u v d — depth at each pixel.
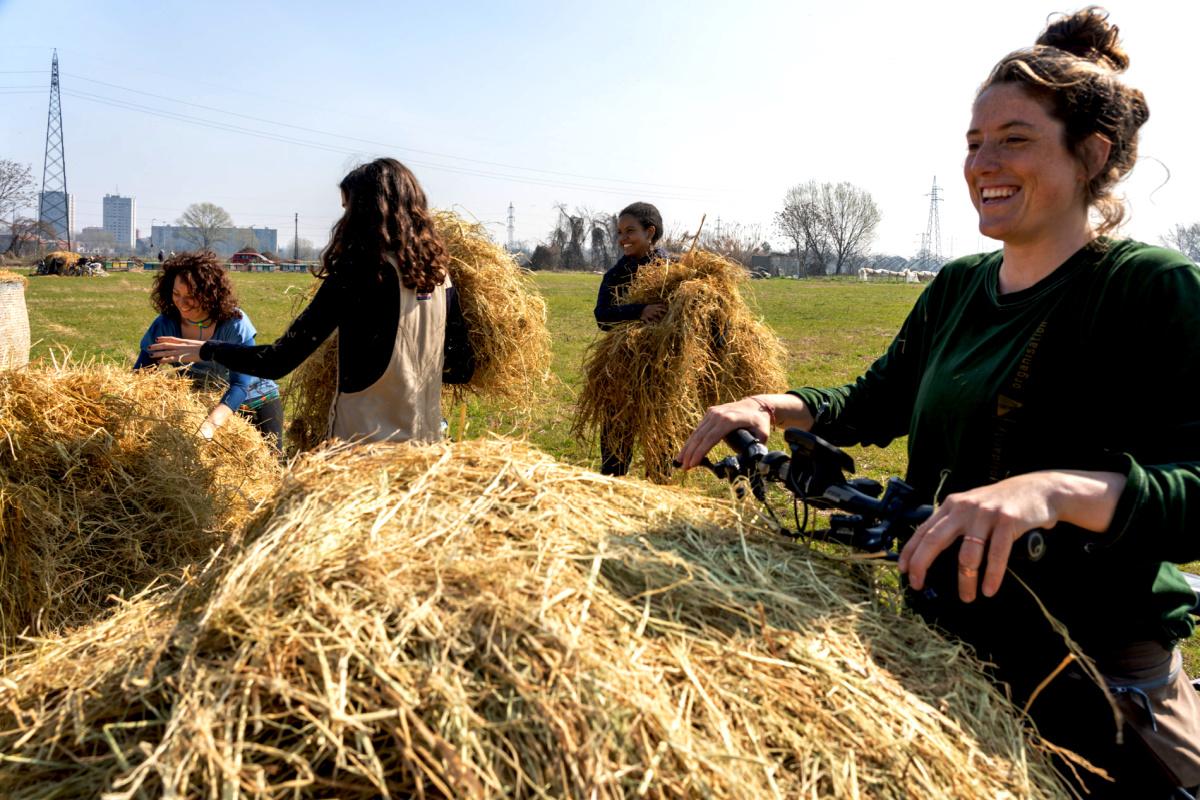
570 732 0.96
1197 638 4.61
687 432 4.94
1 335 9.12
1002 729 1.25
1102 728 1.42
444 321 3.36
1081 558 1.42
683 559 1.37
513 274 4.50
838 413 1.96
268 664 1.03
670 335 4.94
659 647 1.14
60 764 1.03
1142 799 1.42
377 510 1.36
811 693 1.13
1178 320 1.35
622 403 5.14
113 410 3.17
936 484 1.68
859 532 1.55
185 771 0.94
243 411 4.54
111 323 24.08
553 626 1.08
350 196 3.11
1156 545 1.24
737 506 1.66
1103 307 1.44
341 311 3.11
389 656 1.03
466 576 1.16
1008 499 1.19
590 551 1.31
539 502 1.43
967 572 1.18
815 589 1.40
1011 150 1.48
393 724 0.97
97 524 2.98
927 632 1.40
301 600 1.12
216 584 1.27
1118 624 1.43
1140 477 1.23
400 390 3.20
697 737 1.02
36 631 2.79
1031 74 1.44
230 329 4.55
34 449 2.91
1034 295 1.53
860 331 24.44
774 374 5.21
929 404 1.68
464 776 0.91
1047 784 1.22
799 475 1.61
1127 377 1.41
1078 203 1.51
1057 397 1.48
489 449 1.61
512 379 4.50
